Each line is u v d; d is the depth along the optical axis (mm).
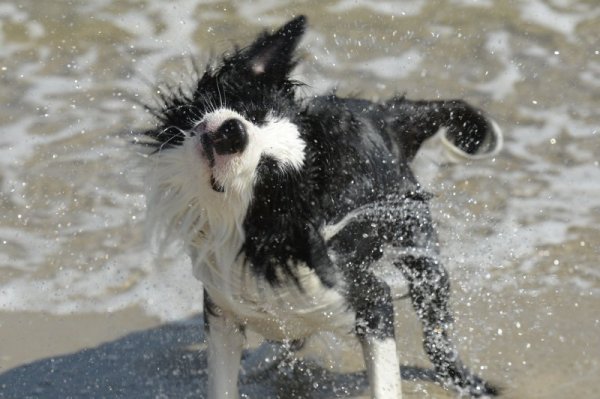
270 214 7637
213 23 16609
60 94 14852
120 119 14180
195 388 9492
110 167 13188
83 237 12023
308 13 16781
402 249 9438
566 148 13875
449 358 9703
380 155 8938
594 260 11516
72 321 10695
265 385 9531
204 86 7941
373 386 8562
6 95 14820
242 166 7340
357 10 16844
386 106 10000
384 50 15781
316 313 8398
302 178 7629
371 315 8617
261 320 8523
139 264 11633
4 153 13469
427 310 9820
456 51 15930
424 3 17016
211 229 7816
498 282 10992
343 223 8164
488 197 12609
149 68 15430
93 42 16141
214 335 8586
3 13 16734
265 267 7922
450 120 10602
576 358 9711
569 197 12805
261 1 17141
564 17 16875
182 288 11273
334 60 15445
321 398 9305
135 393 9359
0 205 12539
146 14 16828
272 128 7539
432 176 11812
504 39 16266
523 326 10219
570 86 15258
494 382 9414
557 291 10867
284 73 7957
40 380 9555
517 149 13789
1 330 10445
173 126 7875
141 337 10453
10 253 11734
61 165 13242
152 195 7957
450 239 11648
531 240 11844
